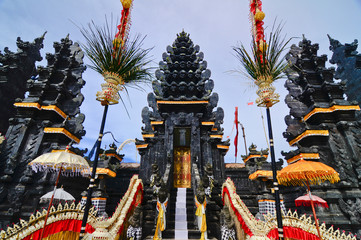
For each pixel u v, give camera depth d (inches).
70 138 566.6
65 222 257.1
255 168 521.0
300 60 646.5
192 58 782.5
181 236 337.4
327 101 579.2
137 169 697.6
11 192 474.0
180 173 642.8
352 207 433.7
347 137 507.8
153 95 802.8
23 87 695.7
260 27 224.4
